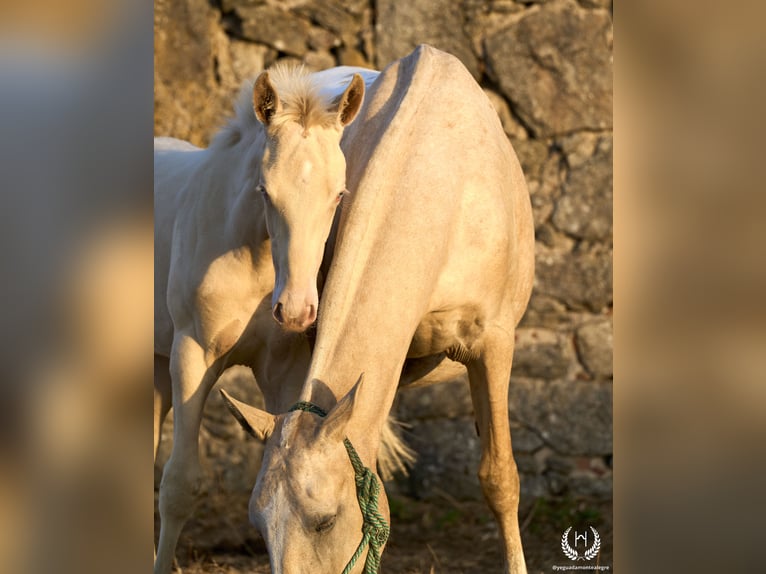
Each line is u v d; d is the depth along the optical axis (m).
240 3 9.98
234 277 6.04
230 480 9.66
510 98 10.10
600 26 10.19
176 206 6.66
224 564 8.37
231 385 9.73
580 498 9.81
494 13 10.15
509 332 6.12
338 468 4.23
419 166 5.45
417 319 5.16
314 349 4.73
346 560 4.22
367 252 5.05
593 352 9.97
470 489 9.81
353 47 10.15
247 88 6.24
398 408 9.89
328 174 4.88
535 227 10.07
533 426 9.88
